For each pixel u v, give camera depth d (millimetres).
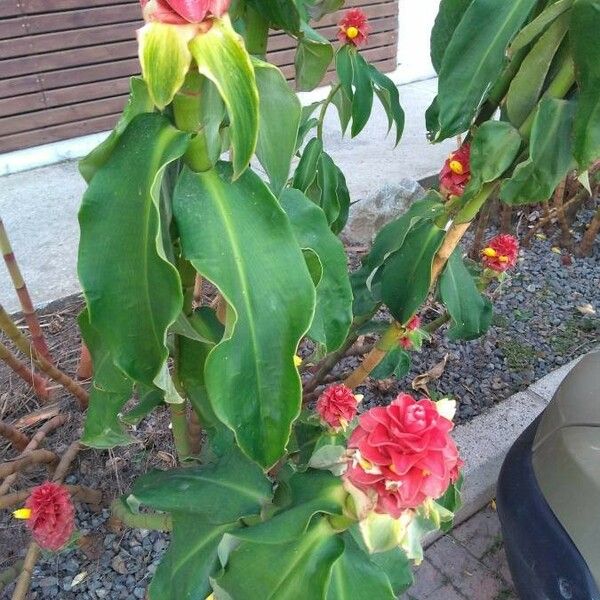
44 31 2213
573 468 846
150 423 1227
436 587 1103
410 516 500
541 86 632
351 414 780
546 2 648
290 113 492
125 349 460
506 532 958
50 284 1637
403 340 1057
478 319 1067
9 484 994
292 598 553
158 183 423
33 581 993
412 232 869
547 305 1798
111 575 1013
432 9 3260
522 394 1417
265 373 482
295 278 472
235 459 702
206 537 676
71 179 2262
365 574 622
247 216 467
